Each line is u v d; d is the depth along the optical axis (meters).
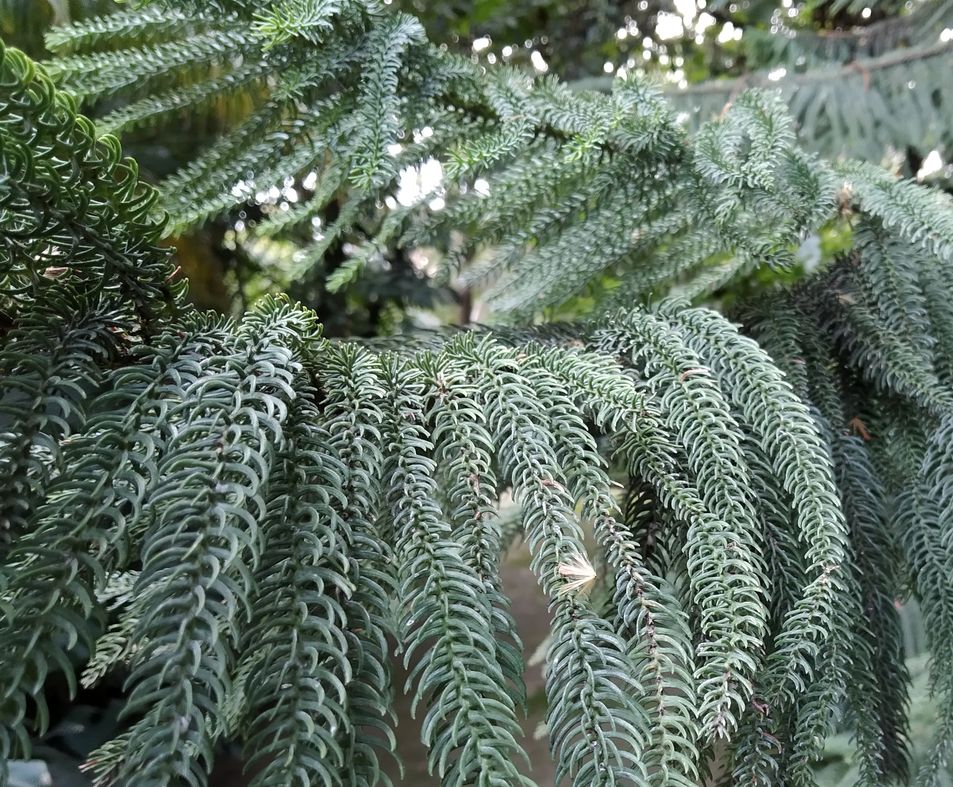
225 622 0.21
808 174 0.32
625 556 0.25
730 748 0.27
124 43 0.36
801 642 0.26
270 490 0.23
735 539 0.26
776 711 0.27
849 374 0.35
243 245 0.92
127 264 0.25
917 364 0.32
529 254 0.39
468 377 0.28
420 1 0.71
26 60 0.22
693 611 0.27
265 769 0.21
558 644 0.24
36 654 0.20
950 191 0.57
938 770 0.31
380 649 0.22
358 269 0.34
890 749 0.30
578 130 0.32
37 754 0.62
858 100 0.57
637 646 0.25
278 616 0.22
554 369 0.29
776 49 0.67
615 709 0.23
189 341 0.25
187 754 0.20
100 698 0.70
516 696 0.23
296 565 0.22
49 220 0.23
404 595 0.23
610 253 0.36
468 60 0.34
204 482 0.22
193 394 0.23
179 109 0.32
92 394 0.24
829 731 0.27
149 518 0.23
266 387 0.24
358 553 0.23
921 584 0.31
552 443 0.26
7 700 0.20
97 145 0.23
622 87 0.33
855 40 0.67
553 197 0.34
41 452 0.23
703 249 0.38
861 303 0.34
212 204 0.31
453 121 0.34
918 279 0.35
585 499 0.26
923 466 0.32
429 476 0.25
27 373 0.23
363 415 0.25
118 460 0.22
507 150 0.31
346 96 0.31
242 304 0.93
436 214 0.35
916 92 0.57
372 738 0.22
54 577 0.21
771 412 0.29
